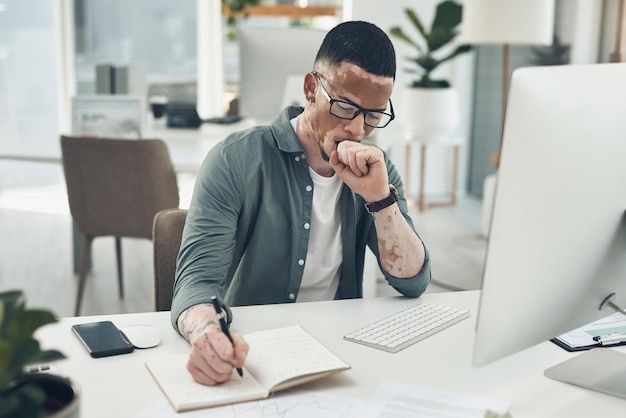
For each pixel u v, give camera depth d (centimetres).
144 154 310
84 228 330
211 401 120
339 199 177
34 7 595
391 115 159
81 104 352
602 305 135
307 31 398
